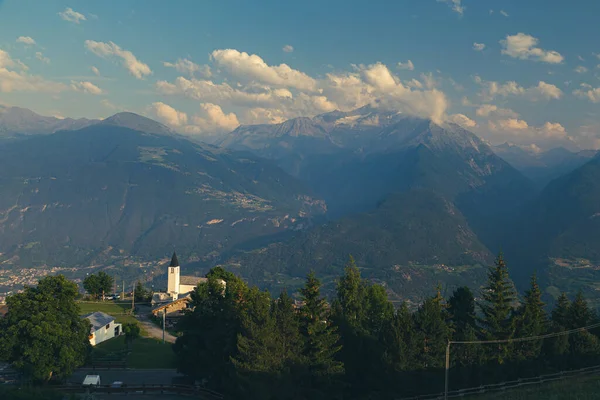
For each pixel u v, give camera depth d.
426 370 63.00
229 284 80.56
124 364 88.81
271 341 60.62
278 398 58.72
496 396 58.72
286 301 64.06
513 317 69.12
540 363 68.19
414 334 63.66
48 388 69.31
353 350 68.12
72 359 69.94
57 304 71.88
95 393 70.12
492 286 70.25
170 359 94.31
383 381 63.44
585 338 72.75
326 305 67.62
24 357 68.31
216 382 69.06
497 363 65.88
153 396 69.50
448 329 65.25
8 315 69.94
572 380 63.28
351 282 83.62
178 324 76.25
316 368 62.69
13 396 61.75
